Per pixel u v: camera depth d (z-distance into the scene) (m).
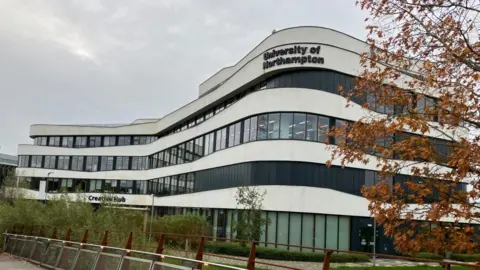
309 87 34.56
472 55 7.10
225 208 39.09
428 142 7.08
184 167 51.22
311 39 34.88
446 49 7.35
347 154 7.94
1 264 18.61
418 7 7.48
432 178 7.15
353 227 34.69
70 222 23.89
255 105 36.22
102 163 74.25
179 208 50.72
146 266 11.21
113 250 15.71
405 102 7.65
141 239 19.52
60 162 78.06
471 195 6.75
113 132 74.44
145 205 63.75
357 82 8.36
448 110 7.16
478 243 6.70
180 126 60.41
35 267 17.48
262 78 37.84
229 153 39.31
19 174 77.88
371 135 7.55
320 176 33.84
